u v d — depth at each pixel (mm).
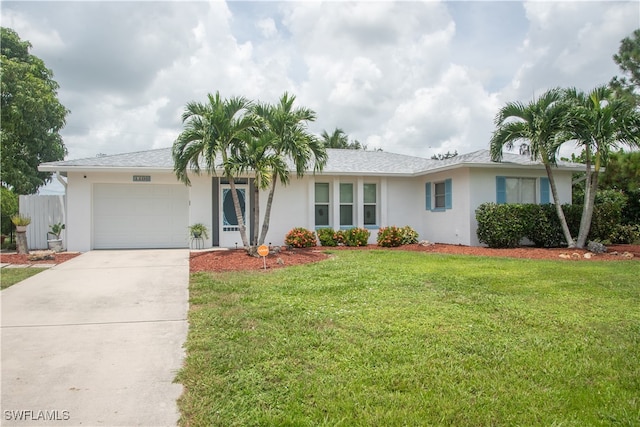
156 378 3949
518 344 4676
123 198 14750
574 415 3203
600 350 4500
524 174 15273
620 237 16328
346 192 16531
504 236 13805
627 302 6434
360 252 13062
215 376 3928
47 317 5984
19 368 4184
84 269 9914
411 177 17172
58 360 4395
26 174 21828
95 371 4113
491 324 5332
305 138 12219
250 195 15398
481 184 14727
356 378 3822
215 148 11266
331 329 5168
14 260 11297
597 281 7977
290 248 14148
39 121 21797
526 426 3059
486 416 3184
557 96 12797
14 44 21406
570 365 4113
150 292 7508
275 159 11766
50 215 14523
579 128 12703
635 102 16781
